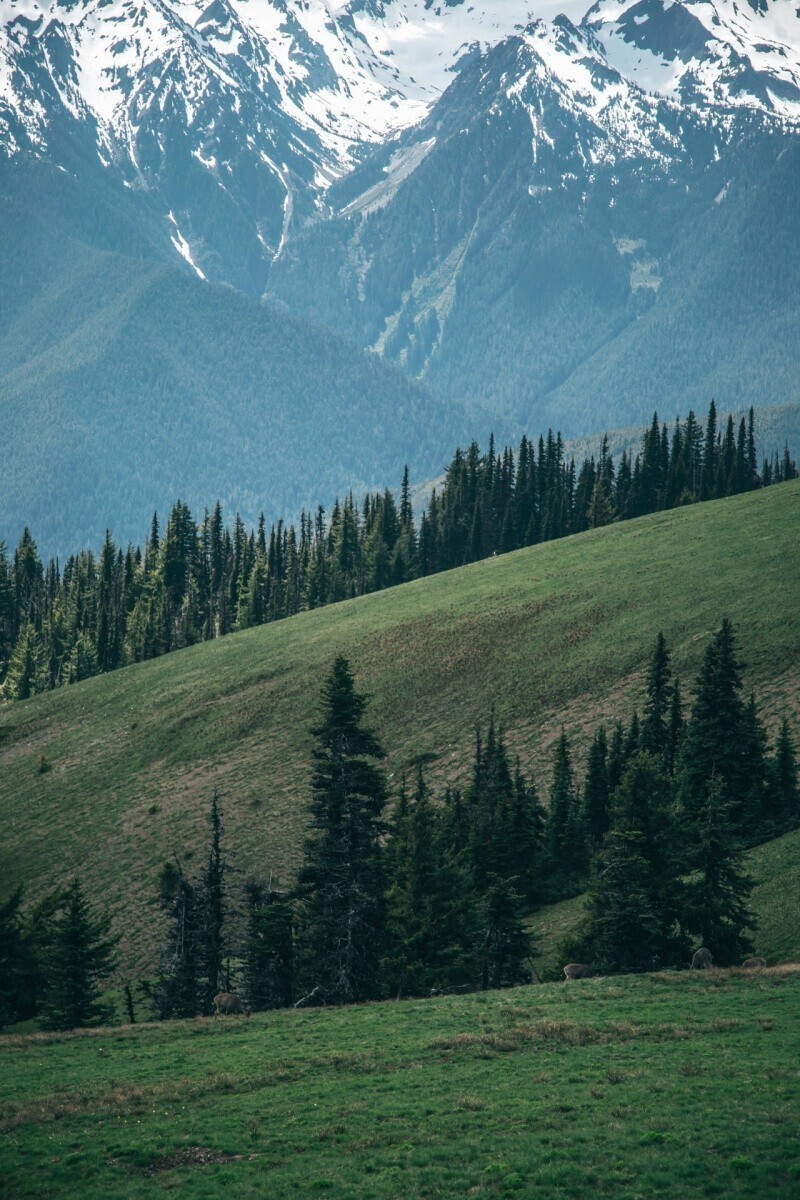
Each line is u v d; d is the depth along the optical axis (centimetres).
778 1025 6850
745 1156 4969
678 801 12850
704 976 8262
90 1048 8025
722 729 13262
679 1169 4912
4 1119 6359
